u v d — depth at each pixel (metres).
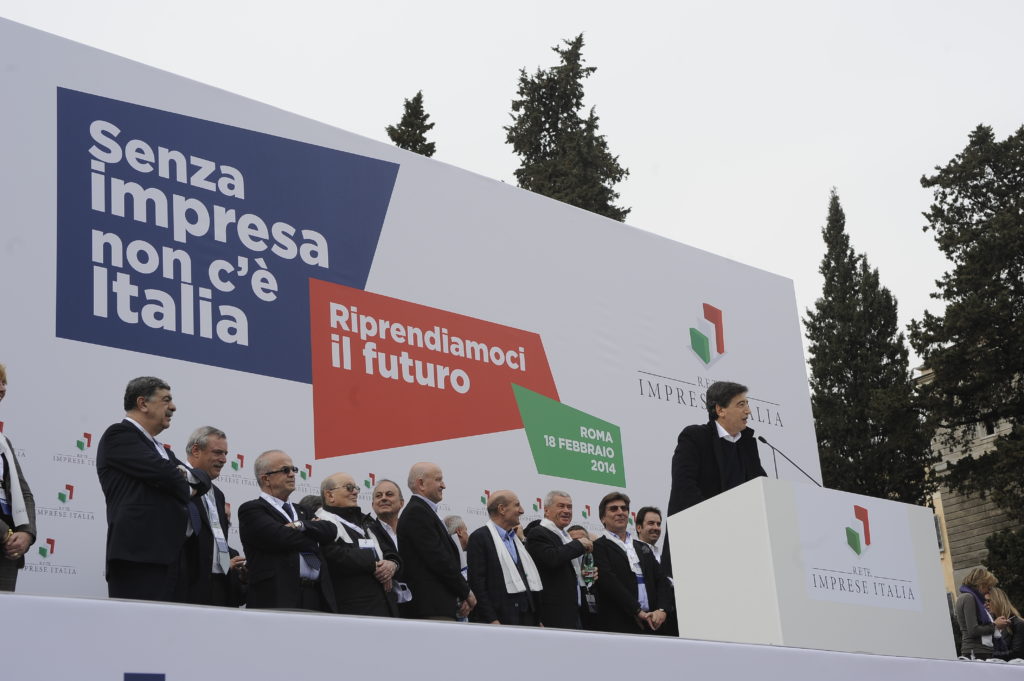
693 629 4.72
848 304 24.27
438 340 7.84
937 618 4.98
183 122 6.95
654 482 8.86
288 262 7.20
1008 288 21.27
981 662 4.84
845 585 4.65
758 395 9.91
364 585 5.69
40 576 5.72
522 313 8.42
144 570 4.91
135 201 6.60
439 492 6.55
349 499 6.12
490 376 8.05
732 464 7.58
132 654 2.91
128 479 5.02
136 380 5.34
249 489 6.62
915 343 21.69
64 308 6.14
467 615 6.18
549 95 19.34
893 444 21.39
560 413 8.41
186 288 6.67
